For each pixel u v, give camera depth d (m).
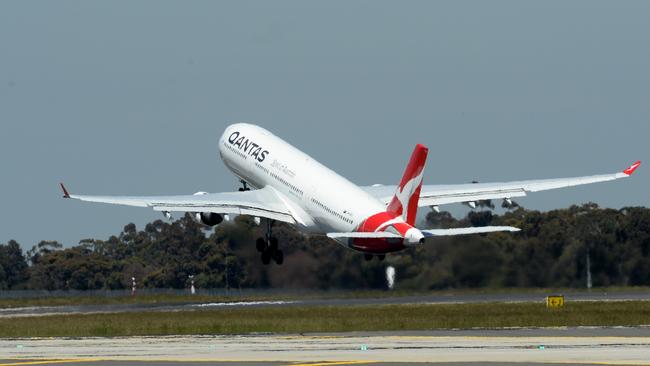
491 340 157.62
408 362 133.25
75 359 141.62
